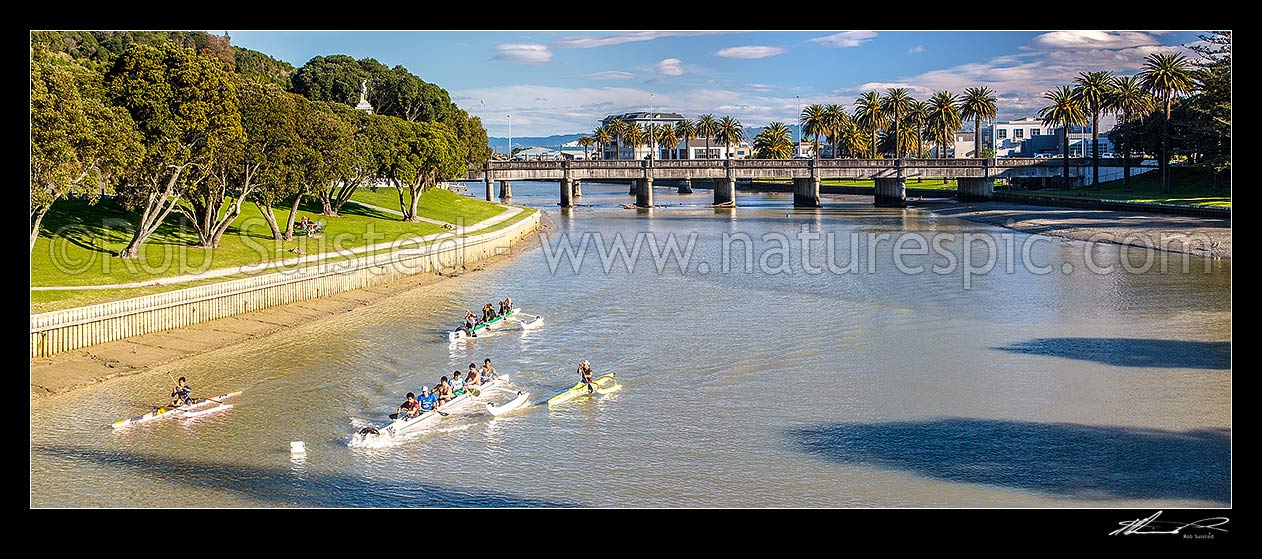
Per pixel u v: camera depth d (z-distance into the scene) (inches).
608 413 2081.7
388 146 5211.6
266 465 1788.9
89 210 3732.8
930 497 1601.9
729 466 1754.4
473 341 2815.0
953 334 2778.1
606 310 3289.9
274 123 3698.3
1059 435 1871.3
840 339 2738.7
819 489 1644.9
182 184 3344.0
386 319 3176.7
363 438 1904.5
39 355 2396.7
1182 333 2706.7
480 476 1733.5
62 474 1739.7
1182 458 1736.0
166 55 3125.0
